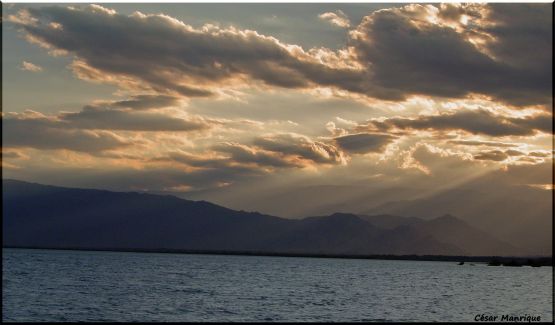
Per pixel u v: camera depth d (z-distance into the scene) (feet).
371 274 568.82
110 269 543.80
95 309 244.22
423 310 256.11
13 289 311.06
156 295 301.22
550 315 247.09
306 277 487.20
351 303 280.51
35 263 606.96
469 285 412.16
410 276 542.57
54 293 299.58
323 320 223.51
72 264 617.62
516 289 375.86
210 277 458.91
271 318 226.99
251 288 356.18
